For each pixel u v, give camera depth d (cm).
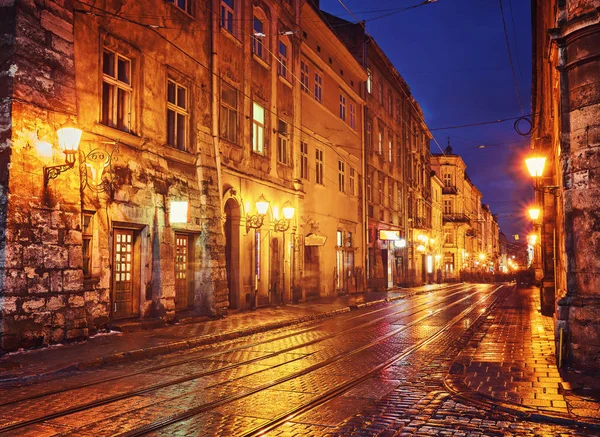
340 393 784
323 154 2817
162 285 1491
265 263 2169
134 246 1454
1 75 1098
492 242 11619
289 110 2422
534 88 1961
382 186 3869
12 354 1023
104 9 1343
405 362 1045
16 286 1057
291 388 811
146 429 595
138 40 1465
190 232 1670
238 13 2000
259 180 2102
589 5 918
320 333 1494
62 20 1211
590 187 913
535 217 2458
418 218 4931
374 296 2998
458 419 644
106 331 1305
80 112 1256
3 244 1043
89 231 1275
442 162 7038
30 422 613
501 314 1989
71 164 1102
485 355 1064
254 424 621
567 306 932
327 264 2823
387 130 4034
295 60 2478
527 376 855
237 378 877
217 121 1819
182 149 1680
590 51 915
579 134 931
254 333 1483
